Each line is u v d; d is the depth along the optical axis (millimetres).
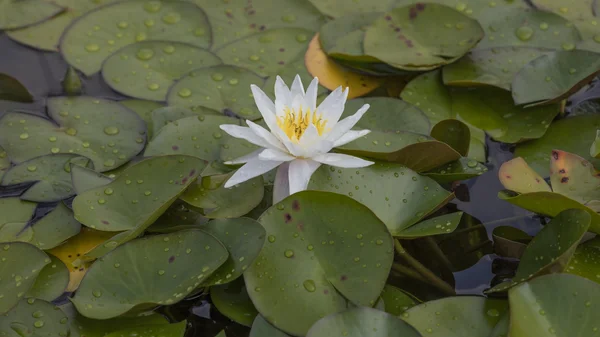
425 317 1590
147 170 1662
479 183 1721
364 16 1849
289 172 1640
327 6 1888
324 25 1841
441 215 1656
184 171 1657
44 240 1653
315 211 1624
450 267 1655
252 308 1606
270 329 1583
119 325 1594
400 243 1674
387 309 1608
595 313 1563
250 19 1873
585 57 1756
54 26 1851
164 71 1805
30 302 1604
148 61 1812
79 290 1598
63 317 1597
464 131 1705
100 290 1599
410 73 1806
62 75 1795
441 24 1817
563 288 1573
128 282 1602
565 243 1602
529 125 1748
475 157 1728
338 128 1649
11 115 1748
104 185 1658
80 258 1650
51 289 1624
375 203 1656
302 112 1668
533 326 1562
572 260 1622
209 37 1848
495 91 1782
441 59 1790
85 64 1811
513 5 1872
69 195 1688
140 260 1611
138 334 1587
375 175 1672
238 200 1663
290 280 1601
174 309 1619
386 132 1709
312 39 1842
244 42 1844
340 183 1664
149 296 1593
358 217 1620
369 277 1599
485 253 1666
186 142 1721
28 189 1688
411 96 1779
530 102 1751
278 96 1670
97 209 1644
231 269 1602
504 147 1745
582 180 1673
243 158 1654
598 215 1613
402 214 1652
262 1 1895
